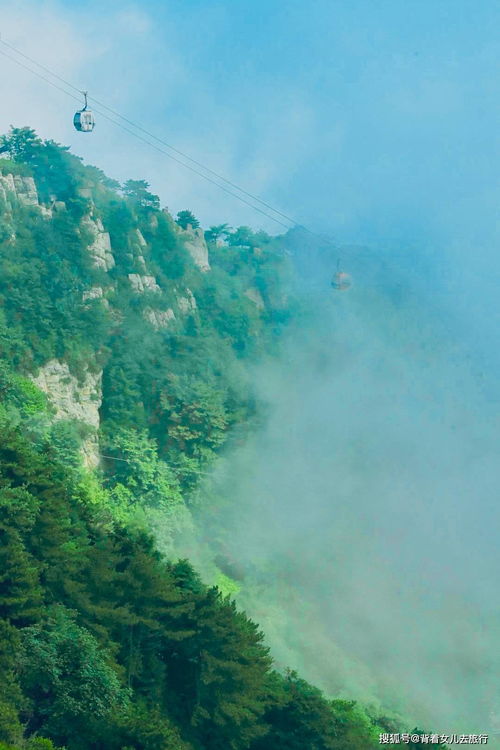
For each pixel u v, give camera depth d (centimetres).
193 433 16912
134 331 17300
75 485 11381
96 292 17175
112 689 7581
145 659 8519
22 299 15650
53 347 15675
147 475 15588
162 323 18338
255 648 8994
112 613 8119
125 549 8781
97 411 16188
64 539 8169
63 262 16725
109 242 18238
